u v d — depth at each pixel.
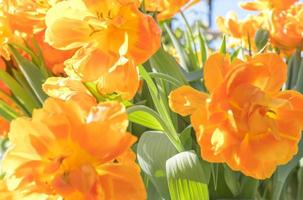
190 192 0.67
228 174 0.73
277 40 0.91
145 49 0.62
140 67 0.68
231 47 1.00
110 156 0.54
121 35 0.63
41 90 0.77
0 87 0.83
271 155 0.59
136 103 0.79
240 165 0.59
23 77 0.81
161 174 0.70
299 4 0.96
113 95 0.67
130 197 0.55
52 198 0.55
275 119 0.61
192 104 0.60
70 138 0.54
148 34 0.62
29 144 0.54
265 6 0.94
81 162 0.55
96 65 0.62
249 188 0.75
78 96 0.58
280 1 0.93
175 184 0.67
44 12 0.72
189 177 0.67
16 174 0.54
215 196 0.76
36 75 0.77
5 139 1.07
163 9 0.84
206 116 0.59
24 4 0.72
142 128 0.80
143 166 0.70
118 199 0.55
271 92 0.61
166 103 0.76
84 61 0.62
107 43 0.63
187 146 0.74
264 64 0.59
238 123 0.59
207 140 0.59
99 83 0.63
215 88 0.59
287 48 0.90
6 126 0.81
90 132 0.54
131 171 0.56
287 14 0.92
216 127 0.59
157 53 0.76
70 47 0.64
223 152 0.59
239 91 0.59
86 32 0.64
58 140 0.54
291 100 0.61
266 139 0.60
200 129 0.59
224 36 0.83
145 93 0.80
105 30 0.63
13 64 0.81
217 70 0.60
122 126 0.54
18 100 0.80
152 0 0.79
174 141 0.69
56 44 0.63
